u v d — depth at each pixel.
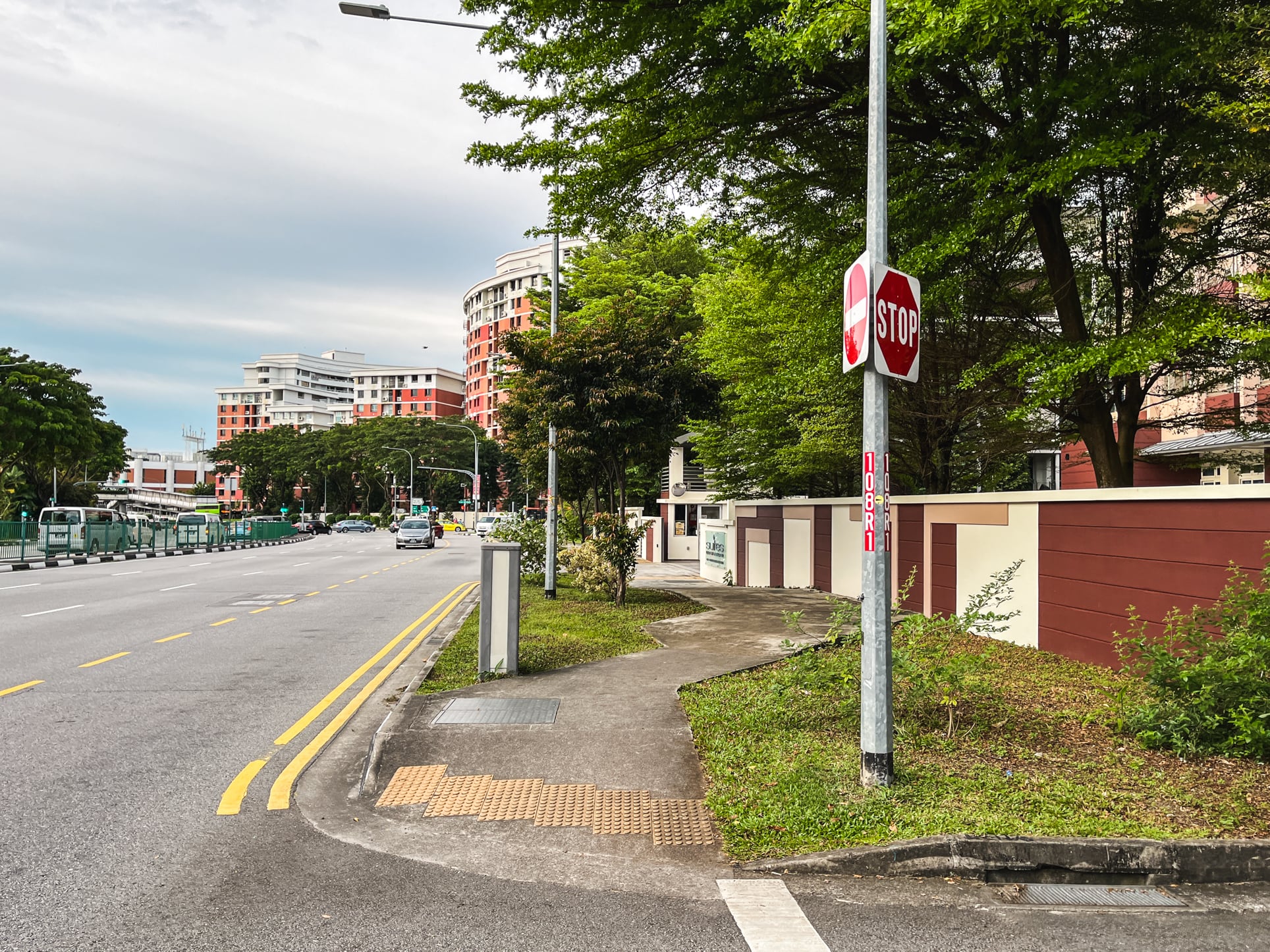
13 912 3.74
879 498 5.04
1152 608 8.13
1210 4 8.41
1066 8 7.30
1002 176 8.84
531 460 21.73
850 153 11.05
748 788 5.23
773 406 18.66
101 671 9.59
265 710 7.69
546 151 10.78
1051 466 25.41
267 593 19.67
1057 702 7.23
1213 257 10.73
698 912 3.78
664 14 9.12
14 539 30.78
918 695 6.29
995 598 10.81
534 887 4.05
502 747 6.17
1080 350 9.06
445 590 20.56
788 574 19.52
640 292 37.91
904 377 5.18
